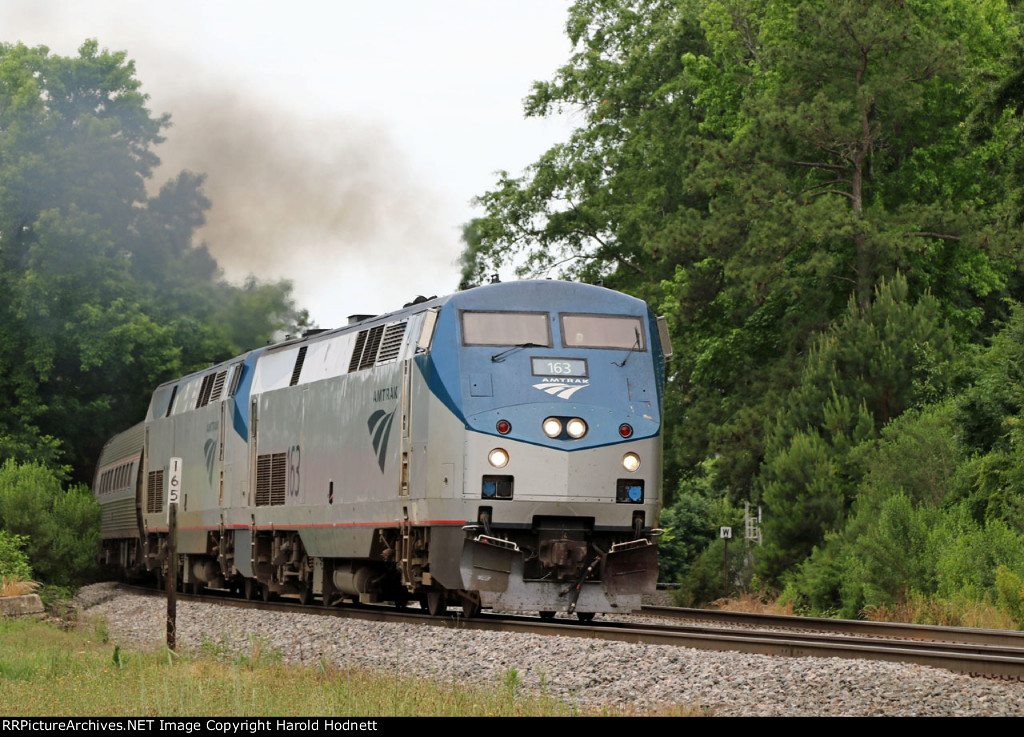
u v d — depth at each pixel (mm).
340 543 37625
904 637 33125
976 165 69938
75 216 74812
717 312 75750
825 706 19234
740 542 68812
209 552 50188
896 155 70750
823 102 63938
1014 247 62031
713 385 77062
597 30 91188
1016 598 36688
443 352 31828
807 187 70750
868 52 65000
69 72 79438
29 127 77188
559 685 22766
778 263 64688
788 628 36656
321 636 32406
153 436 60594
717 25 76875
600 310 32844
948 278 68812
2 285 77500
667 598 74312
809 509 52219
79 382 82688
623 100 87562
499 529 31016
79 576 61562
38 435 79750
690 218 71938
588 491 31016
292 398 42125
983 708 18484
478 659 26094
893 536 44094
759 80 73062
